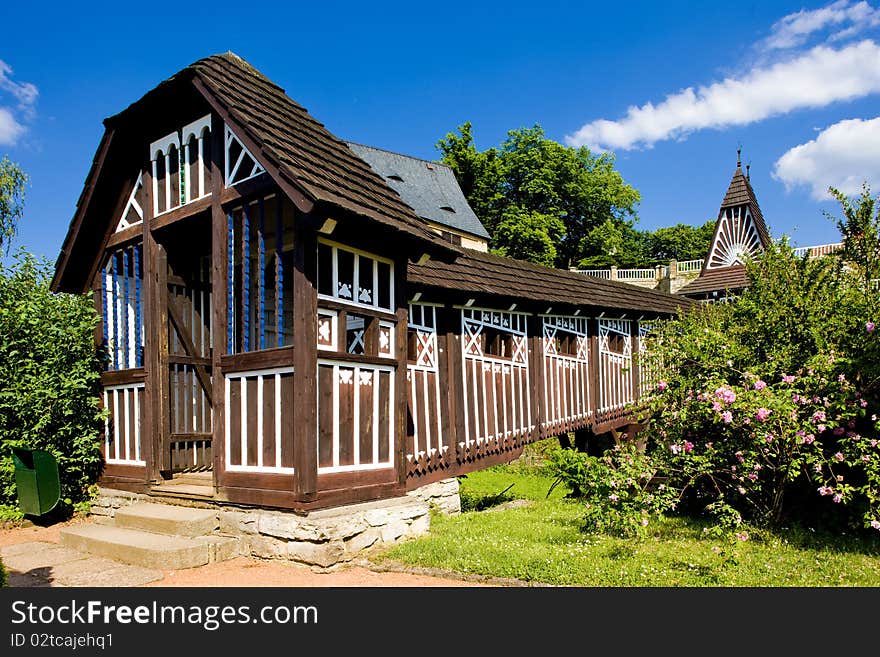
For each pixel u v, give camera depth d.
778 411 5.98
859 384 6.36
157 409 7.62
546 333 12.26
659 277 41.34
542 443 18.28
